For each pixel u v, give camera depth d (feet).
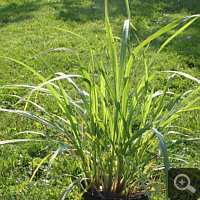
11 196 8.02
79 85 16.85
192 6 38.45
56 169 9.41
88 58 21.45
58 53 22.74
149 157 7.16
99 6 38.06
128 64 6.20
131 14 34.58
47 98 15.07
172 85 16.90
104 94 7.09
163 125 6.81
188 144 10.84
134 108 6.73
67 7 38.29
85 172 6.84
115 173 6.79
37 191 8.19
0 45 25.54
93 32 28.37
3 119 12.82
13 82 17.39
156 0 40.96
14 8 40.16
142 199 6.77
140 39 26.45
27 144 10.80
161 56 22.02
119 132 6.68
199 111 13.28
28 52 23.36
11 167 9.39
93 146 6.96
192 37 27.45
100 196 6.74
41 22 32.73
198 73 19.10
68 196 8.09
